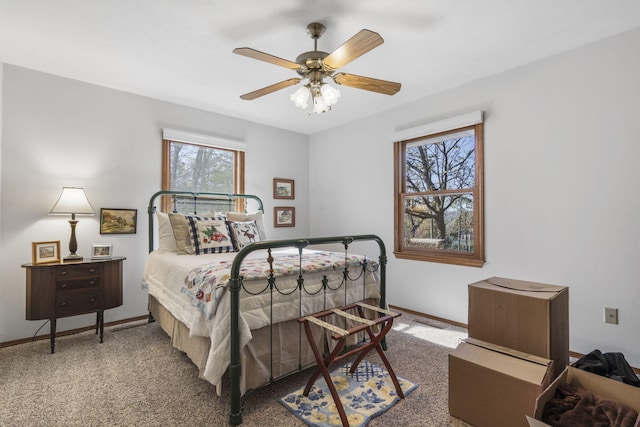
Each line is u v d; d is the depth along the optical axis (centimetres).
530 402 138
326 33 210
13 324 254
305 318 175
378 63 254
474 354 163
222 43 223
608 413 126
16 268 255
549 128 243
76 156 283
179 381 196
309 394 182
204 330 172
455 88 300
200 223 289
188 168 357
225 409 168
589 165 225
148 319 308
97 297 257
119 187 305
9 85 253
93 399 176
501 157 269
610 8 186
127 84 294
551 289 171
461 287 296
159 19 196
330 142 434
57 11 187
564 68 236
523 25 203
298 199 454
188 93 315
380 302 250
